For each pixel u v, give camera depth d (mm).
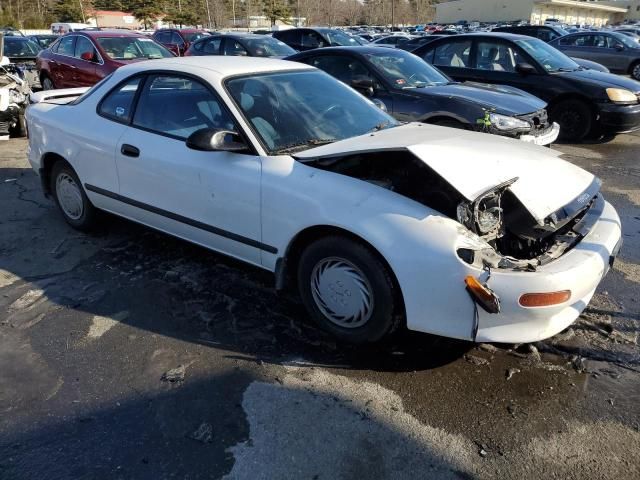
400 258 2578
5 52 15094
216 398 2631
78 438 2393
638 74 15312
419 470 2219
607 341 3068
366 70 6629
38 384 2740
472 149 2959
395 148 2736
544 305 2496
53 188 4676
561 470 2215
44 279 3816
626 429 2424
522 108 6062
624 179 6328
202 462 2262
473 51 8711
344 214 2746
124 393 2670
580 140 8414
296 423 2467
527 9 61250
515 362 2883
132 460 2275
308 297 3102
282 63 3998
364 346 2994
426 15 79688
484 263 2510
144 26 57969
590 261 2648
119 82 4086
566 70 8414
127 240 4473
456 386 2703
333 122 3576
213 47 11836
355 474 2199
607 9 70188
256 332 3162
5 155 7391
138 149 3732
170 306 3445
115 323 3270
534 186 2877
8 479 2178
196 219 3512
